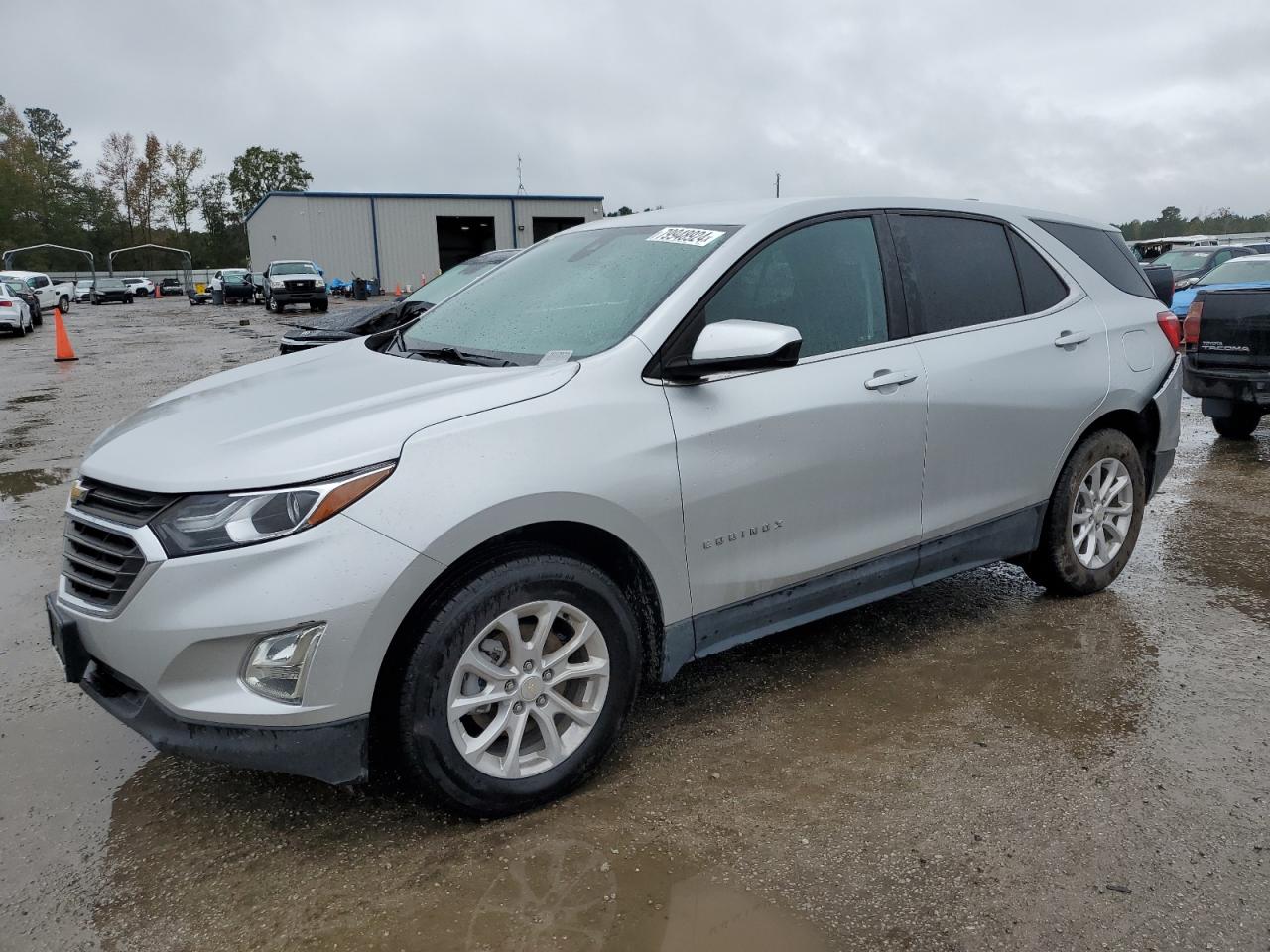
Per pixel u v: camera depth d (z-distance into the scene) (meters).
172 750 2.46
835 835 2.66
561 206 50.16
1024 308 4.05
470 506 2.53
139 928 2.36
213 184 111.25
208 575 2.39
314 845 2.68
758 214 3.41
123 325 30.58
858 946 2.24
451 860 2.58
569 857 2.58
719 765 3.05
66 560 2.77
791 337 2.83
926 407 3.55
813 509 3.29
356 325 8.75
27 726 3.44
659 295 3.13
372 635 2.44
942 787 2.90
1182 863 2.53
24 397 12.56
